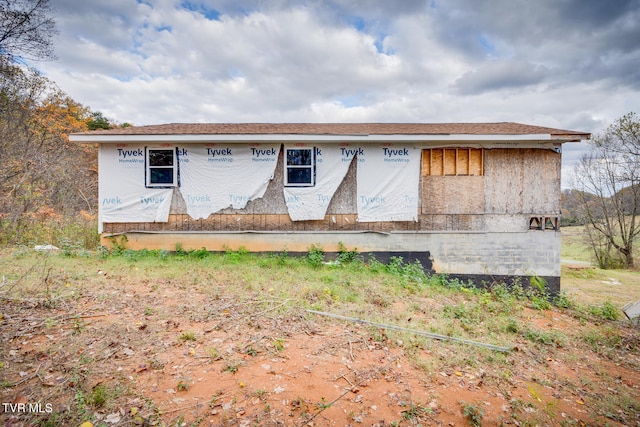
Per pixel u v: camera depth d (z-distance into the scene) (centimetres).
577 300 1155
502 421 317
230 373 338
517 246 945
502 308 699
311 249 936
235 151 931
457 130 943
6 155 1377
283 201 942
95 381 305
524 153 940
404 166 938
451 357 426
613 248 2059
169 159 928
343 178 941
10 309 445
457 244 945
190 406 285
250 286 634
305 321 482
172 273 708
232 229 940
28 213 1269
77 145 1872
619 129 1862
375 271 857
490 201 941
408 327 502
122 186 920
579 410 362
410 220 942
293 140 884
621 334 649
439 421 302
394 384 350
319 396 315
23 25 1170
